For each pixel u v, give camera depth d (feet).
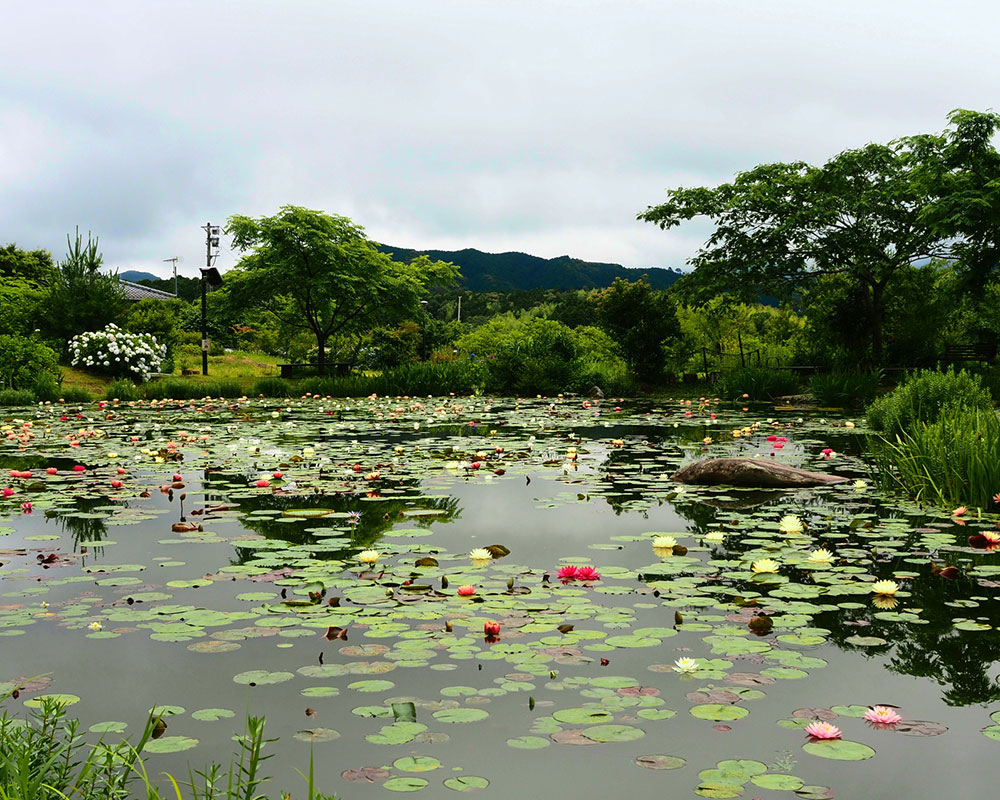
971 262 59.52
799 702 7.59
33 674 8.32
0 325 75.77
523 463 24.66
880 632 9.55
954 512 16.12
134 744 6.75
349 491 19.75
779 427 36.78
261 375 86.12
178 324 116.37
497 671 8.32
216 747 6.73
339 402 59.72
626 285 71.61
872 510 17.21
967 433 18.33
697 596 10.98
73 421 41.91
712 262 69.56
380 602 10.77
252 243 82.02
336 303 89.20
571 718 7.20
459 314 193.47
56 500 18.40
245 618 10.09
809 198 67.05
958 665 8.51
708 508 17.54
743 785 6.08
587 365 71.00
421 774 6.26
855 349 67.21
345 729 7.03
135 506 17.76
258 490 19.89
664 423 39.37
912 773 6.26
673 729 7.03
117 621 9.99
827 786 6.06
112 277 84.48
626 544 14.24
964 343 74.69
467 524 15.96
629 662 8.57
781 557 13.17
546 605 10.62
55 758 5.88
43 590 11.35
